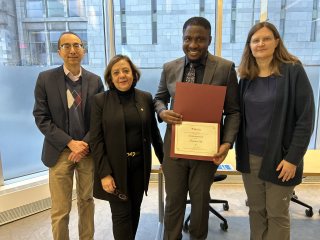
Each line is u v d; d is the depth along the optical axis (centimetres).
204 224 134
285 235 124
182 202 134
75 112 142
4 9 211
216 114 116
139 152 132
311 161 175
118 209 131
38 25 234
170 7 268
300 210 227
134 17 272
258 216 133
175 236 138
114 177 125
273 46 115
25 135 240
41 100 137
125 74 123
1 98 219
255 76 122
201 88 113
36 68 240
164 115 121
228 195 258
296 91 112
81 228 158
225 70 118
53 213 143
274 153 115
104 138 126
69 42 136
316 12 252
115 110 125
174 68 129
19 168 239
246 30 262
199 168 124
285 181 117
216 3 260
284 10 254
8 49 218
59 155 140
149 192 269
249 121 124
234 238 185
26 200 215
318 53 265
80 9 256
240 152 130
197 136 119
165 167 133
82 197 154
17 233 192
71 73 144
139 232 196
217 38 265
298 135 111
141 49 282
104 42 277
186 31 114
